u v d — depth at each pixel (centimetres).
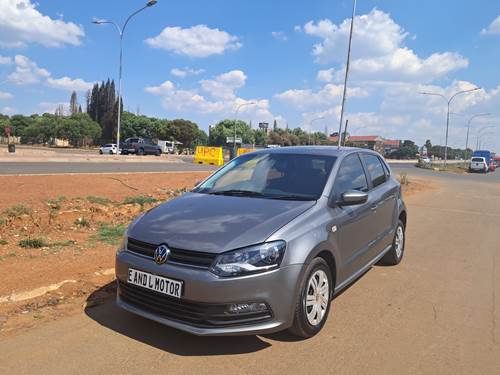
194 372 328
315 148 539
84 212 874
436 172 4622
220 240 348
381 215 562
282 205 411
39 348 359
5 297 448
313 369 339
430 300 504
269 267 344
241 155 563
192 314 342
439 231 970
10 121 10525
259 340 384
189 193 488
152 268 355
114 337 381
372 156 604
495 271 640
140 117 9969
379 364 351
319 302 397
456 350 379
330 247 407
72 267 552
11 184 1156
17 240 672
